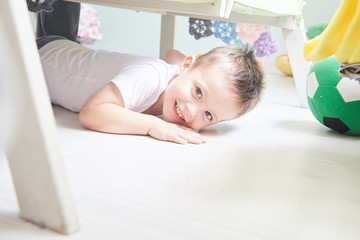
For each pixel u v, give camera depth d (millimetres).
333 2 2639
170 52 1455
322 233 451
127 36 3203
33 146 384
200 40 3033
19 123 382
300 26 1332
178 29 3062
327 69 979
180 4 871
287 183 610
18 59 363
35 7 947
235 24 1642
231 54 925
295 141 907
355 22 575
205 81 858
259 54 1786
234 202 517
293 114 1274
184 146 781
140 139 808
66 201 397
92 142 752
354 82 934
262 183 600
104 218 442
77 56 1046
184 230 427
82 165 613
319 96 987
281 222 469
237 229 440
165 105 907
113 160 650
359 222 490
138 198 503
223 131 962
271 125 1080
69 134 800
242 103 898
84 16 2994
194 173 617
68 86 1025
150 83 908
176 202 500
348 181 645
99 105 834
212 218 463
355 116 946
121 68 951
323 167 714
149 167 629
